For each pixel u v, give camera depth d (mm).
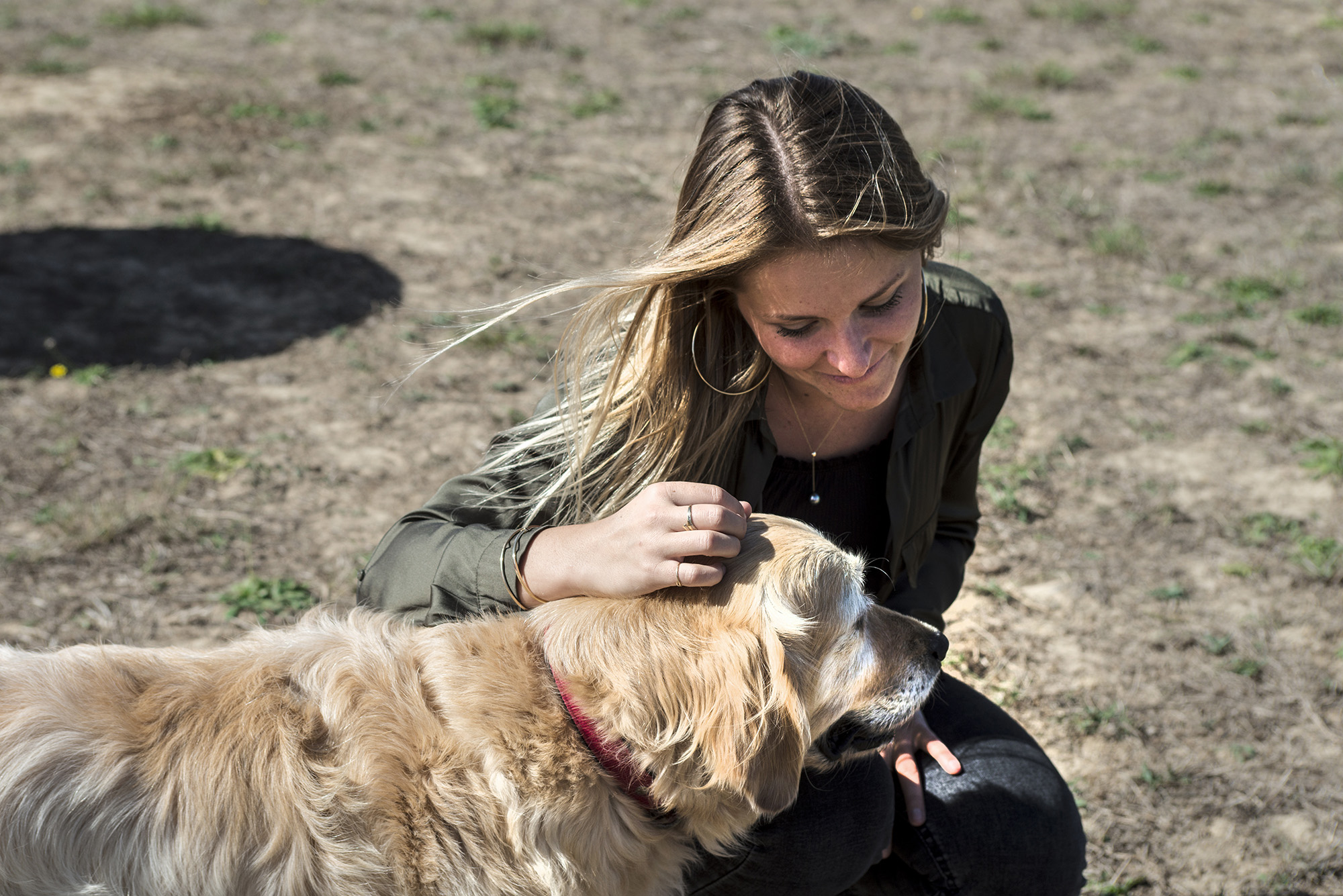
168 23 12219
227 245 7051
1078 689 3633
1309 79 11336
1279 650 3846
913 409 2436
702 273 2053
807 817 2287
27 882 1883
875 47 12078
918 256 2109
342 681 2084
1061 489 4812
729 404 2299
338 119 9422
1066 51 12133
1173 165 8969
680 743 2070
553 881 2027
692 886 2441
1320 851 3074
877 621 2271
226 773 1943
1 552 4059
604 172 8562
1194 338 6262
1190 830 3131
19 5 12742
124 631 3662
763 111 2027
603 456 2344
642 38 12281
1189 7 14039
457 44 11828
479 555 2221
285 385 5461
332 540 4254
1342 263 7242
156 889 1909
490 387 5531
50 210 7441
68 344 5730
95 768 1913
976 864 2346
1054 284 6898
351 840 1962
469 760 2025
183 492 4504
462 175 8414
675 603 2123
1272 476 4961
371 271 6770
